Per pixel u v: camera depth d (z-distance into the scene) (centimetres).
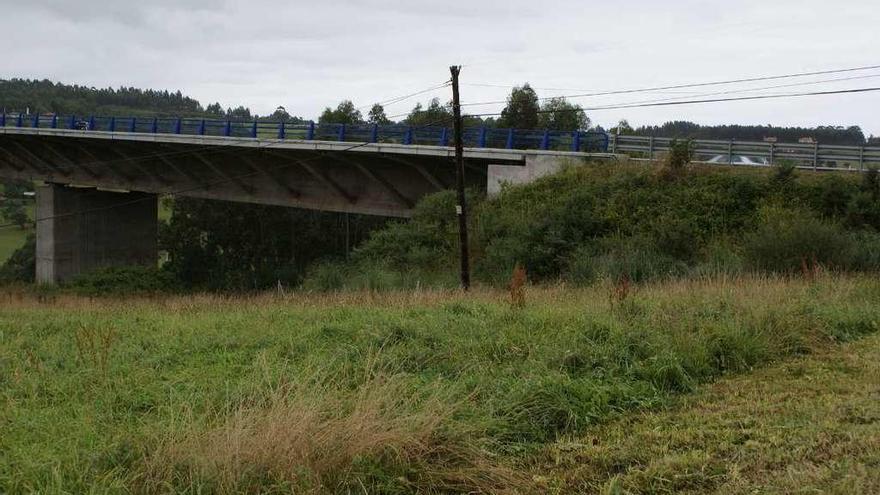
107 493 416
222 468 434
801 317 922
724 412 600
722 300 1011
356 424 478
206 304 1716
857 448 492
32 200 9419
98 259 5012
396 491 450
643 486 458
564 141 3189
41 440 525
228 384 639
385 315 996
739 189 2506
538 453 528
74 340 973
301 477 431
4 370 772
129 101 12244
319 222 6069
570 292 1373
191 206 5947
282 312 1214
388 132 3303
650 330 805
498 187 3173
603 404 614
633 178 2747
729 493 436
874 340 874
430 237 3008
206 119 3825
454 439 509
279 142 3400
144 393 655
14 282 5497
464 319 929
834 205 2372
